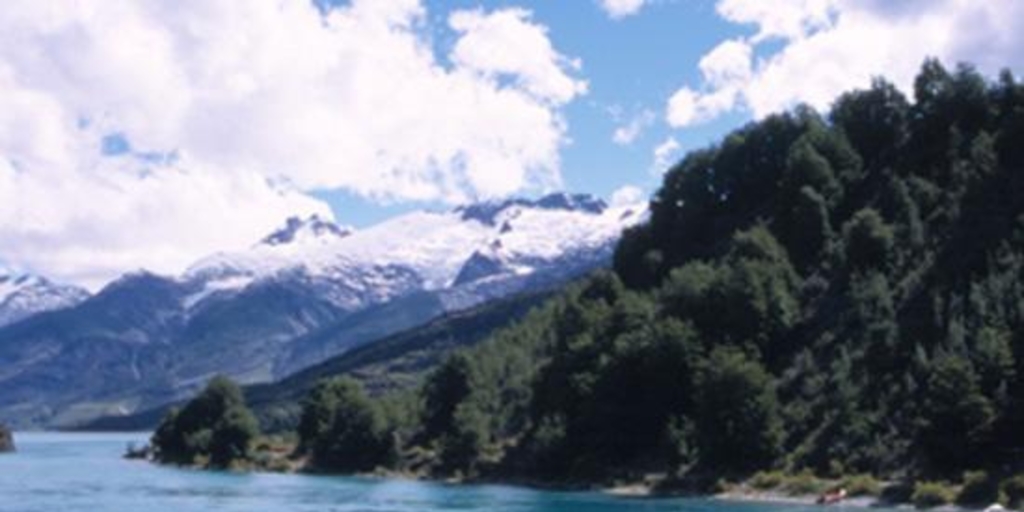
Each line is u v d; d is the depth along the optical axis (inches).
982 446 6018.7
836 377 7160.4
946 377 6122.1
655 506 6289.4
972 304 6865.2
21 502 7150.6
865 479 6245.1
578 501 6747.1
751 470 6953.7
